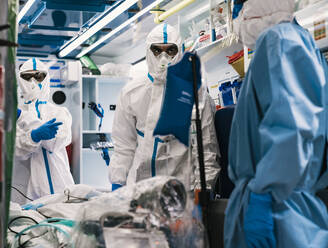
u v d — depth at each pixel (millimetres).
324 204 1403
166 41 2504
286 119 1274
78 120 5500
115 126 2639
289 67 1337
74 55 6137
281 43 1356
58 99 5824
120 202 1232
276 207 1326
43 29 4879
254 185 1295
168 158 2279
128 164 2617
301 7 2182
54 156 3762
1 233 1236
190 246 1267
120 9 4184
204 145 2209
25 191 3736
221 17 3260
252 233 1293
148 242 1194
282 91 1298
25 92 3783
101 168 5656
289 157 1247
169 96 1515
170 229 1211
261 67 1392
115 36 5402
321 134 1367
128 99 2574
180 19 4207
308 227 1301
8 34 1365
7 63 1282
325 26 1978
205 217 1439
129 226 1202
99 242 1200
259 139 1391
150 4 4078
